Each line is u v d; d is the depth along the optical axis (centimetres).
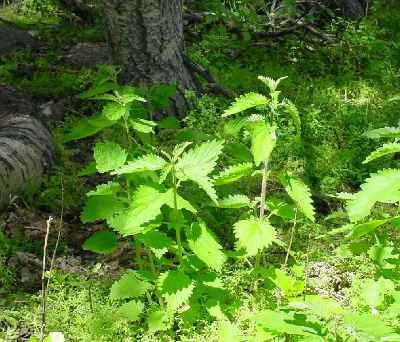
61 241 183
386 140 230
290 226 183
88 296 149
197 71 270
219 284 127
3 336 139
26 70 315
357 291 148
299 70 313
